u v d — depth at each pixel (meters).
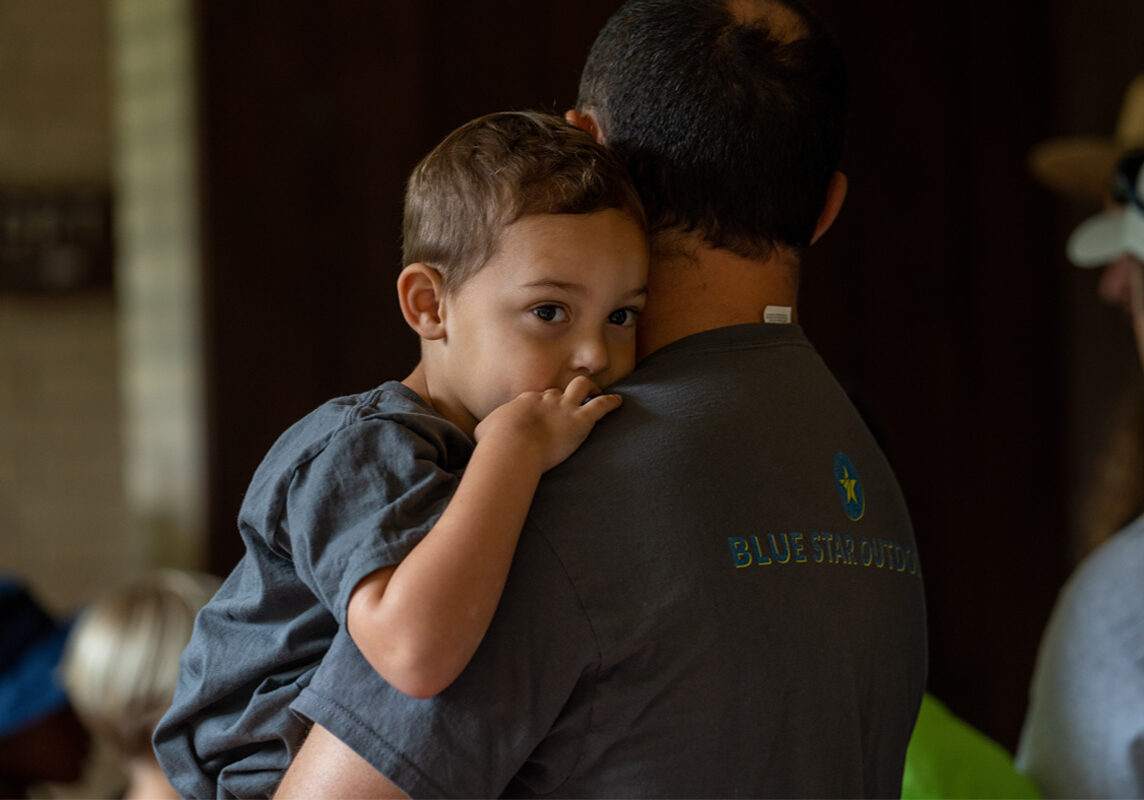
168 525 4.33
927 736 1.69
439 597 0.99
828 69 1.28
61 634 3.02
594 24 4.45
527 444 1.08
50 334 5.52
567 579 1.04
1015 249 4.88
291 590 1.15
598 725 1.04
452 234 1.24
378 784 1.01
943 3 4.78
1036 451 4.92
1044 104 4.86
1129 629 1.71
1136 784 1.69
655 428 1.12
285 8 4.24
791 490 1.14
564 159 1.21
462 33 4.38
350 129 4.30
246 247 4.21
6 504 5.47
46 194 5.44
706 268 1.25
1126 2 4.48
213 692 1.18
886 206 4.75
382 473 1.09
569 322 1.21
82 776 2.98
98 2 5.51
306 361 4.26
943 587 4.82
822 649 1.12
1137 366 4.50
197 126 4.20
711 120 1.22
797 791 1.09
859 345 4.73
